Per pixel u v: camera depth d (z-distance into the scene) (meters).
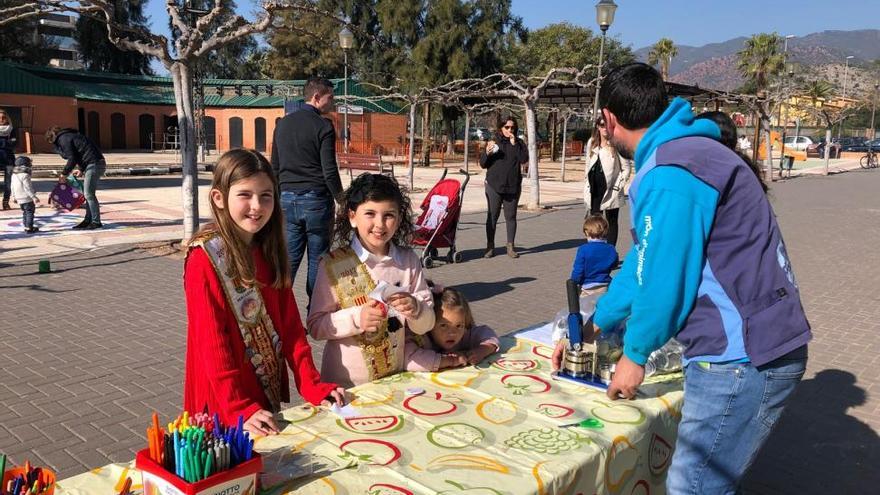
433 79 33.38
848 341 5.73
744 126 28.95
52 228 10.51
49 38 55.38
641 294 2.00
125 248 8.91
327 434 2.12
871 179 26.36
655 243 1.94
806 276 8.41
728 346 1.99
